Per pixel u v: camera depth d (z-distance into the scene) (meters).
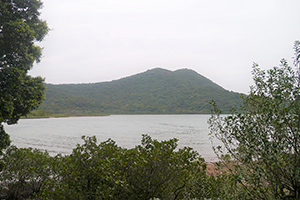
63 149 20.81
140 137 32.75
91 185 3.52
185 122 78.44
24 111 8.20
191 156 3.64
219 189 3.73
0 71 7.38
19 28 7.55
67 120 96.69
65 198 3.39
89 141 4.14
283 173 2.51
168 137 33.16
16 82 7.57
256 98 2.88
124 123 73.44
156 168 3.49
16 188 5.54
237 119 2.96
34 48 9.07
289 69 2.68
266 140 2.54
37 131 43.25
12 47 7.85
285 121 2.52
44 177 5.22
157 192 3.49
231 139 3.01
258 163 2.68
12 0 8.29
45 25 9.40
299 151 2.49
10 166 5.55
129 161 3.52
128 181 3.44
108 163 3.43
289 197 2.51
